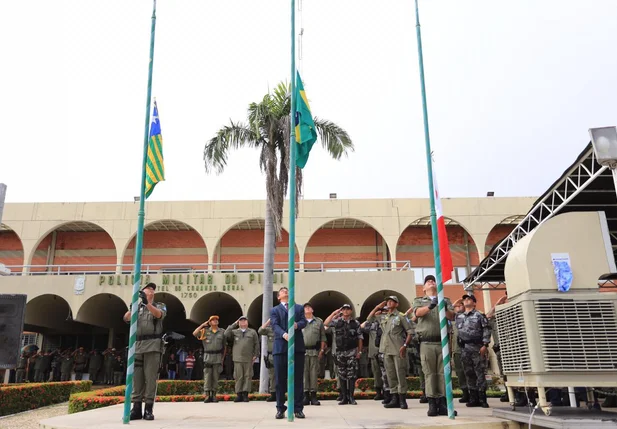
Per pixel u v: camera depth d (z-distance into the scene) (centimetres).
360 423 702
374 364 1374
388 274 2464
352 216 3033
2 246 3372
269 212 1956
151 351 824
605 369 632
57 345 3325
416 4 937
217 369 1438
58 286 2491
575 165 1182
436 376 838
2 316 934
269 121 1941
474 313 1059
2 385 1645
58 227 3127
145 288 857
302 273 2478
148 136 879
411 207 3055
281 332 824
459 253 3275
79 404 1298
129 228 3075
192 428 675
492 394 1444
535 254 685
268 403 1327
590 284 678
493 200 3055
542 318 653
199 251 3359
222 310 3030
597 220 701
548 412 628
